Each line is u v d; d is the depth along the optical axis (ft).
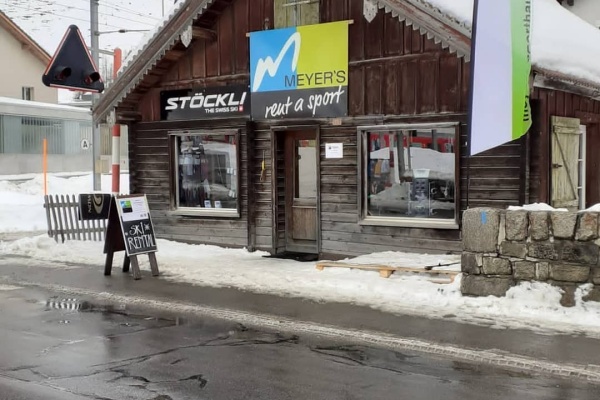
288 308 25.48
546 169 31.96
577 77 30.76
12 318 24.52
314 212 38.75
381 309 24.99
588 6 51.60
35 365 18.75
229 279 31.01
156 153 43.42
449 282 27.76
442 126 32.89
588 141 39.27
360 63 35.19
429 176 33.94
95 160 73.31
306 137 38.93
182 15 37.63
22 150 94.12
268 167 39.14
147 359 19.35
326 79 36.17
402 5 29.91
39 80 120.88
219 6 39.34
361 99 35.27
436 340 20.94
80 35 39.11
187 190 42.86
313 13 36.65
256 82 38.65
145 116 43.68
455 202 32.60
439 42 30.07
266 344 20.93
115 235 32.78
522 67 26.61
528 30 26.61
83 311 25.71
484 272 25.12
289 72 37.35
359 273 30.55
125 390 16.65
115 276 32.53
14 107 92.32
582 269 23.27
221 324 23.48
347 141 35.99
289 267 33.63
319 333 22.11
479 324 22.66
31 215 57.62
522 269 24.39
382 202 35.40
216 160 41.63
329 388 16.83
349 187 36.09
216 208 41.73
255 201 39.73
